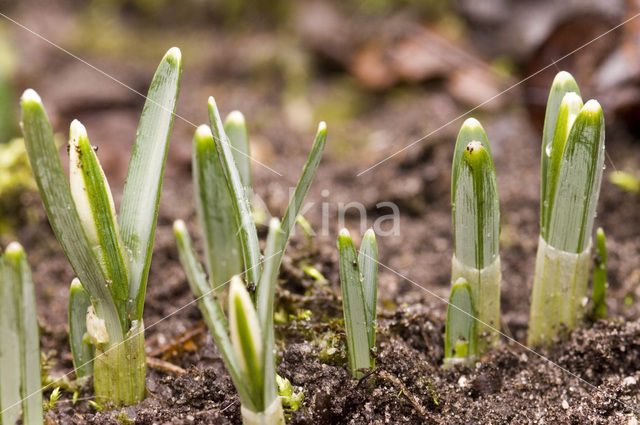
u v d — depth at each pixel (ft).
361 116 2.00
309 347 1.04
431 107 1.95
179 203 1.51
